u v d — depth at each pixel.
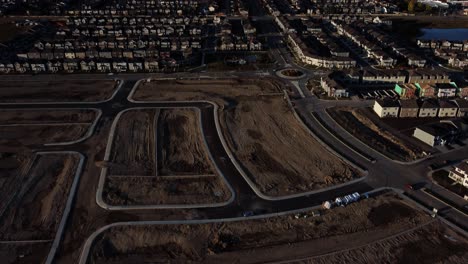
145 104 130.38
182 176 94.69
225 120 120.25
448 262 71.38
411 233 77.56
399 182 92.00
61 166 97.69
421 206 84.38
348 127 116.12
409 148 105.19
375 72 148.12
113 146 105.94
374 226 79.31
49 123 117.25
